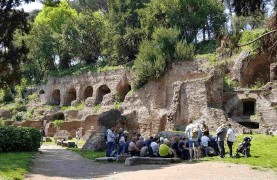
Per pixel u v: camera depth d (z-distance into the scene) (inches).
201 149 912.3
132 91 2283.5
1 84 1437.0
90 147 1232.2
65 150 1280.8
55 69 3127.5
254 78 1915.6
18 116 2849.4
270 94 1710.1
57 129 2362.2
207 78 1754.4
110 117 1572.3
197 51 2310.5
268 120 1674.5
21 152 1051.9
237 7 676.1
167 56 2202.3
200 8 2395.4
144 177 613.3
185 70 2124.8
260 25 1905.8
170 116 1770.4
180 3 2415.1
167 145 882.1
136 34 2529.5
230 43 675.4
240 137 1210.6
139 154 897.5
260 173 658.8
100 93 2650.1
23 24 1389.0
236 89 1849.2
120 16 2664.9
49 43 3026.6
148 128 2069.4
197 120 1669.5
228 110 1809.8
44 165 808.3
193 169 694.5
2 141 1023.0
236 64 1891.0
